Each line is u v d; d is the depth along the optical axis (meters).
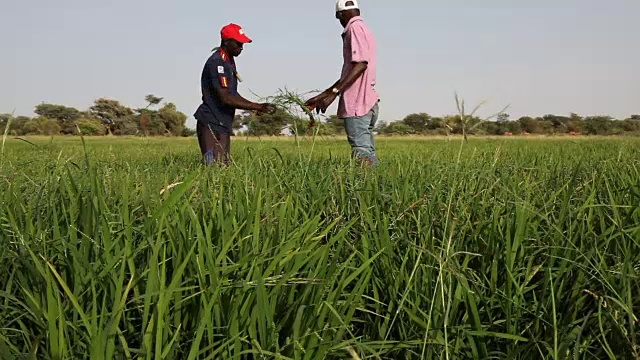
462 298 2.03
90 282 1.85
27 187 3.42
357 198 3.04
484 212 2.76
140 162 7.16
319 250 1.98
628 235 2.20
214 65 7.63
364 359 1.73
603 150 9.24
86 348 1.60
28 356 1.53
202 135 7.93
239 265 1.78
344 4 7.32
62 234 2.39
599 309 1.80
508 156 7.85
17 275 1.99
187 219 2.46
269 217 2.38
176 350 1.71
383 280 2.24
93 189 2.15
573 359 1.73
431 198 2.98
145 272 1.76
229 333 1.68
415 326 1.98
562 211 2.42
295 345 1.64
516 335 1.87
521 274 2.19
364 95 7.30
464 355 1.96
